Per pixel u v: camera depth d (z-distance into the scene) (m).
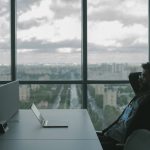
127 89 5.02
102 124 5.03
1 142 2.18
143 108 2.32
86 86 5.00
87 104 5.01
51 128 2.63
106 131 3.09
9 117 3.04
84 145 2.10
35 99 5.05
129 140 1.31
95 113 5.04
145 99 2.34
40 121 2.78
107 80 5.00
